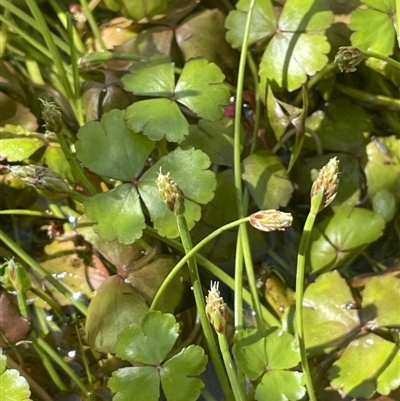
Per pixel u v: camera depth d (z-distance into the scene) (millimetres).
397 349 421
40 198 465
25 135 458
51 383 437
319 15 454
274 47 456
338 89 472
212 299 395
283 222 392
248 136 467
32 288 447
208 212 447
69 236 461
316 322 430
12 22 481
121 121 438
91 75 475
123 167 434
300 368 428
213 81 446
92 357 441
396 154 457
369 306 428
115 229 428
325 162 458
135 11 472
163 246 450
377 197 449
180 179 432
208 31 472
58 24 490
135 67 453
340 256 442
